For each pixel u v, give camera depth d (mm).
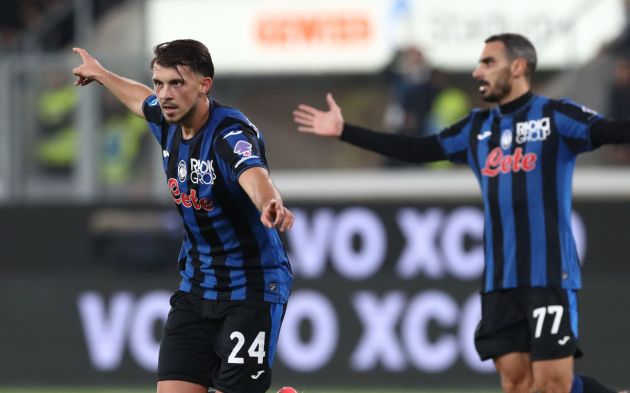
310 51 40875
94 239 39094
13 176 40000
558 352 22188
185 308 18891
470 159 23453
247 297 18500
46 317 39156
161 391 18750
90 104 39906
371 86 40531
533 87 39625
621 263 36688
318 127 24234
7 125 39969
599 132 21922
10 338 39250
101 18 42000
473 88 40031
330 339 37688
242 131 17781
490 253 22891
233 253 18453
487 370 36844
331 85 40781
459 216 37312
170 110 17703
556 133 22391
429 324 37281
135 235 38906
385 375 37375
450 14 40188
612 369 36531
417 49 40250
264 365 18641
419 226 37500
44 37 42188
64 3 42406
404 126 40281
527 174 22516
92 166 39906
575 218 36938
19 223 39406
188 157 18047
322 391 36812
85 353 38906
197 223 18406
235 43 41156
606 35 39469
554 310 22312
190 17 41375
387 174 40344
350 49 40656
